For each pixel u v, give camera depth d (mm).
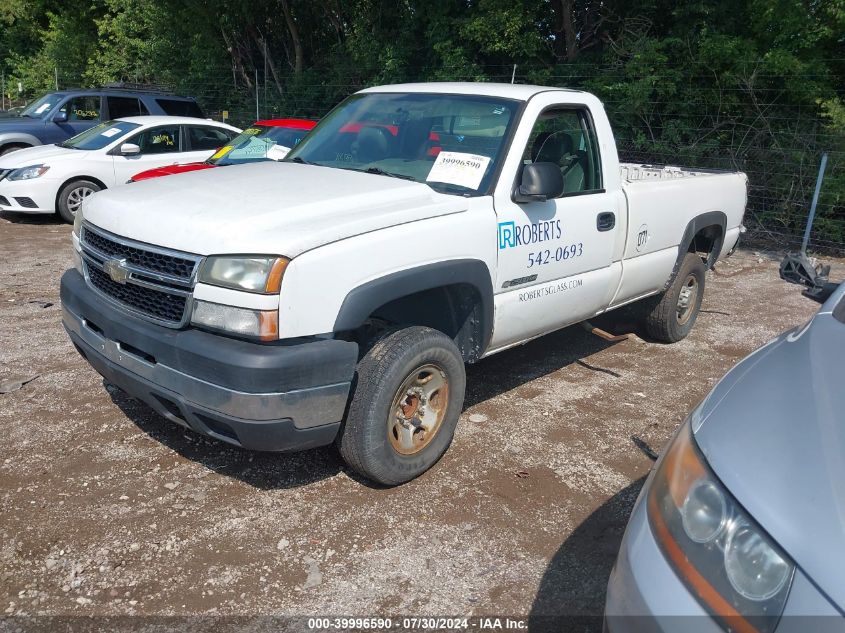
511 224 4172
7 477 3807
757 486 1864
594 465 4195
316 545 3369
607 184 4980
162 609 2939
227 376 3150
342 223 3422
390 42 17547
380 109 4953
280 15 20906
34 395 4793
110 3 24438
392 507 3689
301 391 3234
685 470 2059
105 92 14617
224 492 3758
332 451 4207
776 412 2111
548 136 4660
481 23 14570
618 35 14633
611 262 5098
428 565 3268
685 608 1820
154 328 3430
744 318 7355
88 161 11148
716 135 12797
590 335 6586
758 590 1724
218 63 22375
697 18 13523
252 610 2955
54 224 11234
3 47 31469
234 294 3174
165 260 3402
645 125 13477
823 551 1685
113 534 3383
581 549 3426
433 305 4223
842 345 2467
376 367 3562
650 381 5543
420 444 3906
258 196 3721
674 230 5766
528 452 4309
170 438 4270
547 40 15234
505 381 5414
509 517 3648
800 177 11422
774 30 13008
